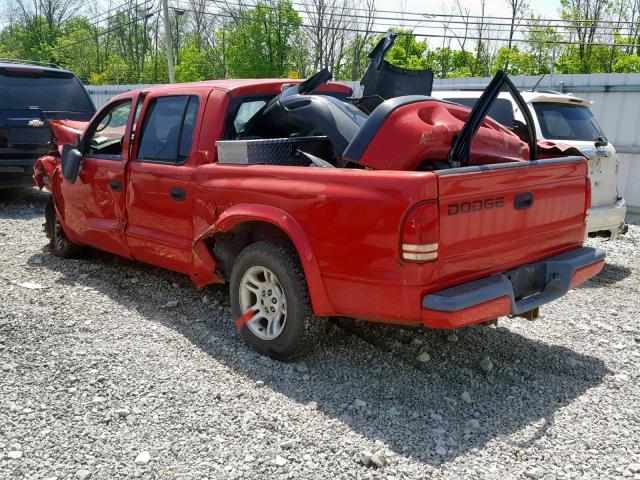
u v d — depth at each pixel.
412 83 5.35
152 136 5.35
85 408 3.67
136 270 6.41
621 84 11.50
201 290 5.80
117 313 5.20
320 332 4.19
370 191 3.63
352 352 4.53
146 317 5.13
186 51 49.25
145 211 5.36
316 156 4.75
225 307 5.38
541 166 4.11
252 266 4.32
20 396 3.79
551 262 4.27
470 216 3.66
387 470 3.15
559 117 7.35
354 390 3.98
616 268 7.39
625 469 3.22
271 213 4.12
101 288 5.85
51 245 6.98
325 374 4.18
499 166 3.85
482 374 4.29
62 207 6.53
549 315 5.57
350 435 3.46
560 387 4.14
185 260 5.06
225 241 4.77
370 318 3.83
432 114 4.09
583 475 3.17
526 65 33.28
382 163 3.86
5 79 9.82
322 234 3.86
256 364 4.28
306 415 3.64
